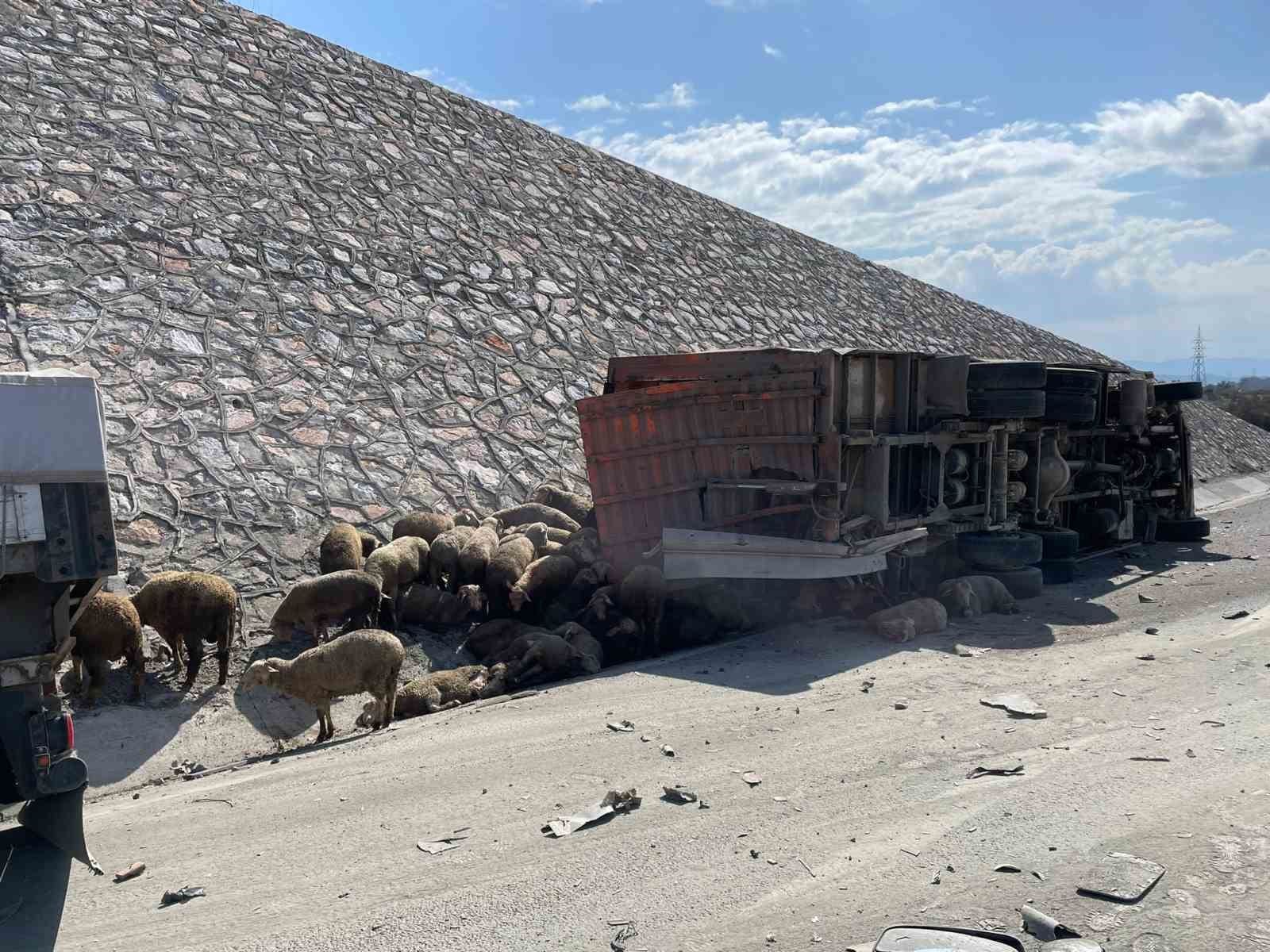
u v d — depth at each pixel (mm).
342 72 27781
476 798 6195
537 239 26062
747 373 11461
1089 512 16844
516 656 10211
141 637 8945
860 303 36656
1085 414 14195
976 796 5773
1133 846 4953
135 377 14555
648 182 34562
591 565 12234
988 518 13188
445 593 11727
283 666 8250
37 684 4359
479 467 16812
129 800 7133
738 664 9703
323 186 22547
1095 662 9188
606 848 5270
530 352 21156
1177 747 6477
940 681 8641
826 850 5133
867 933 4238
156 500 12453
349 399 16688
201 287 17297
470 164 27656
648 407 12031
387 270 21016
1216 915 4250
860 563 10805
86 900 5066
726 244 33906
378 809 6141
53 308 15039
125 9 23812
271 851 5578
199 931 4582
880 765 6426
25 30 21031
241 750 8477
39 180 17562
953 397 12352
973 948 3807
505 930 4430
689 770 6492
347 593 10336
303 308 18328
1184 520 18641
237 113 23125
